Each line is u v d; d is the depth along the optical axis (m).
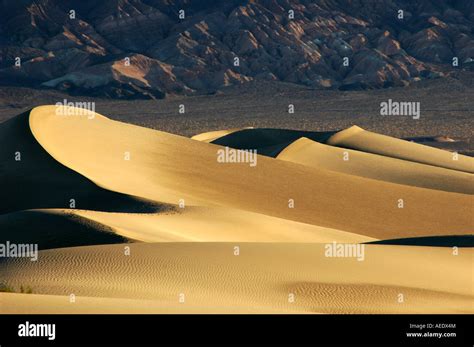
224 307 75.44
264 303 81.00
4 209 174.88
